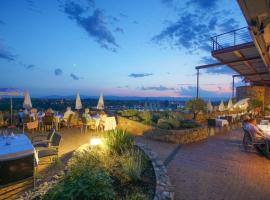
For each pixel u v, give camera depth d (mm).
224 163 4949
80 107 10438
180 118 9141
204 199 3105
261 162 5066
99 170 2740
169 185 3018
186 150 6219
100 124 8797
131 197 2551
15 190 3152
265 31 5047
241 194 3297
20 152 3059
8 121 9227
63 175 3051
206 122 11797
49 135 4770
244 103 16641
